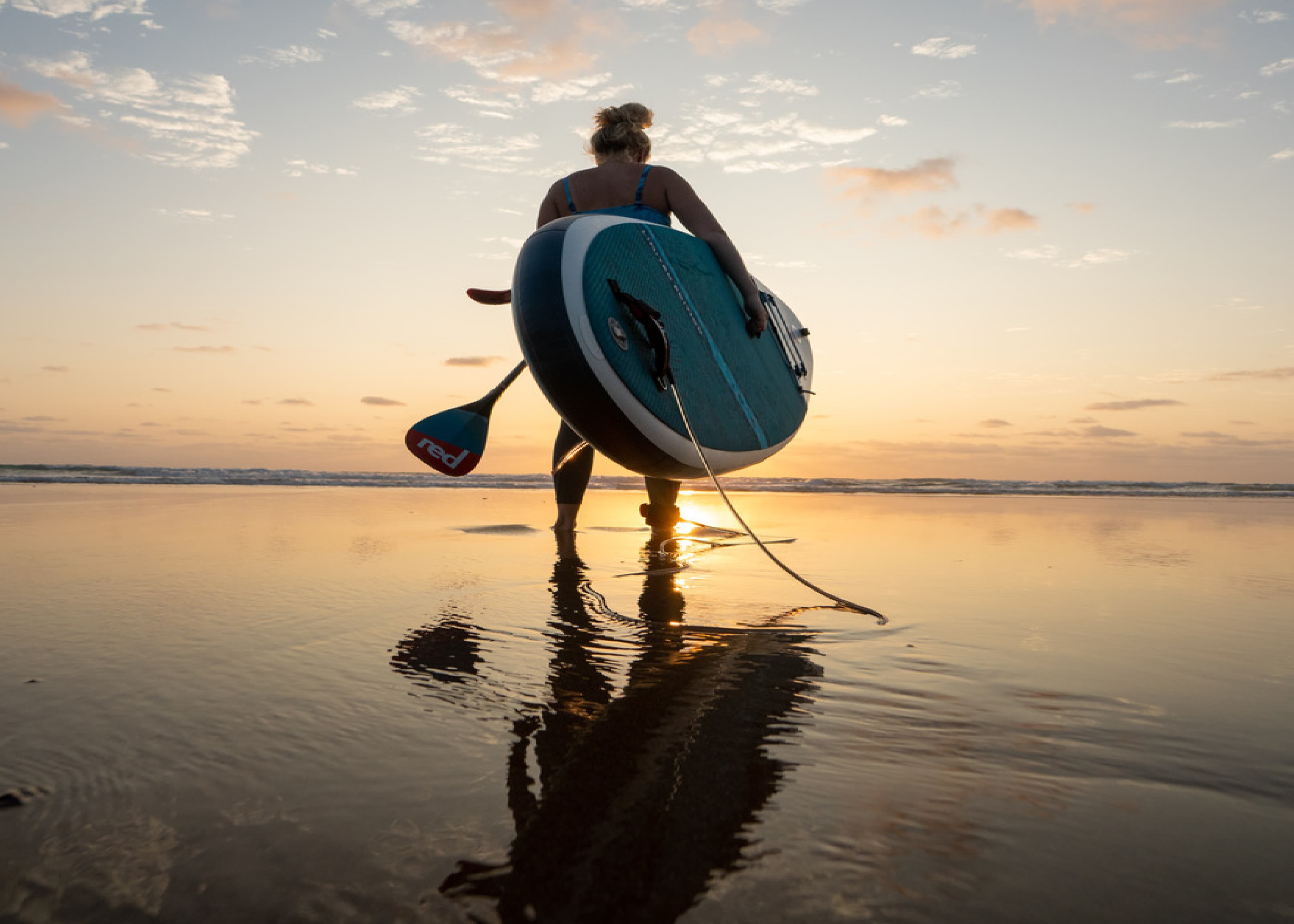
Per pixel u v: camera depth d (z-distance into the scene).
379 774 0.95
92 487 9.47
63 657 1.48
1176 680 1.43
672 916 0.67
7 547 3.16
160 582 2.34
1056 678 1.43
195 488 10.01
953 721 1.18
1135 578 2.76
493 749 1.05
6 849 0.76
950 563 3.12
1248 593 2.46
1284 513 7.36
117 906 0.67
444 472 3.63
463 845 0.78
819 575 2.72
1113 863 0.76
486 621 1.87
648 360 2.62
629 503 7.77
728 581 2.54
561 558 3.05
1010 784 0.95
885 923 0.66
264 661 1.47
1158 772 0.99
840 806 0.88
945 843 0.80
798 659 1.55
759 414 3.24
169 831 0.80
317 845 0.78
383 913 0.66
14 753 1.00
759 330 3.41
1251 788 0.94
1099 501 10.20
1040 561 3.20
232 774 0.95
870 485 15.60
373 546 3.35
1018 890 0.71
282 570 2.61
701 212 3.35
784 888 0.71
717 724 1.16
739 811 0.87
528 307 2.53
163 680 1.34
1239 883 0.73
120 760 0.98
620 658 1.55
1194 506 8.57
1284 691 1.36
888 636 1.77
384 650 1.58
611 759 1.02
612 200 3.39
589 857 0.76
